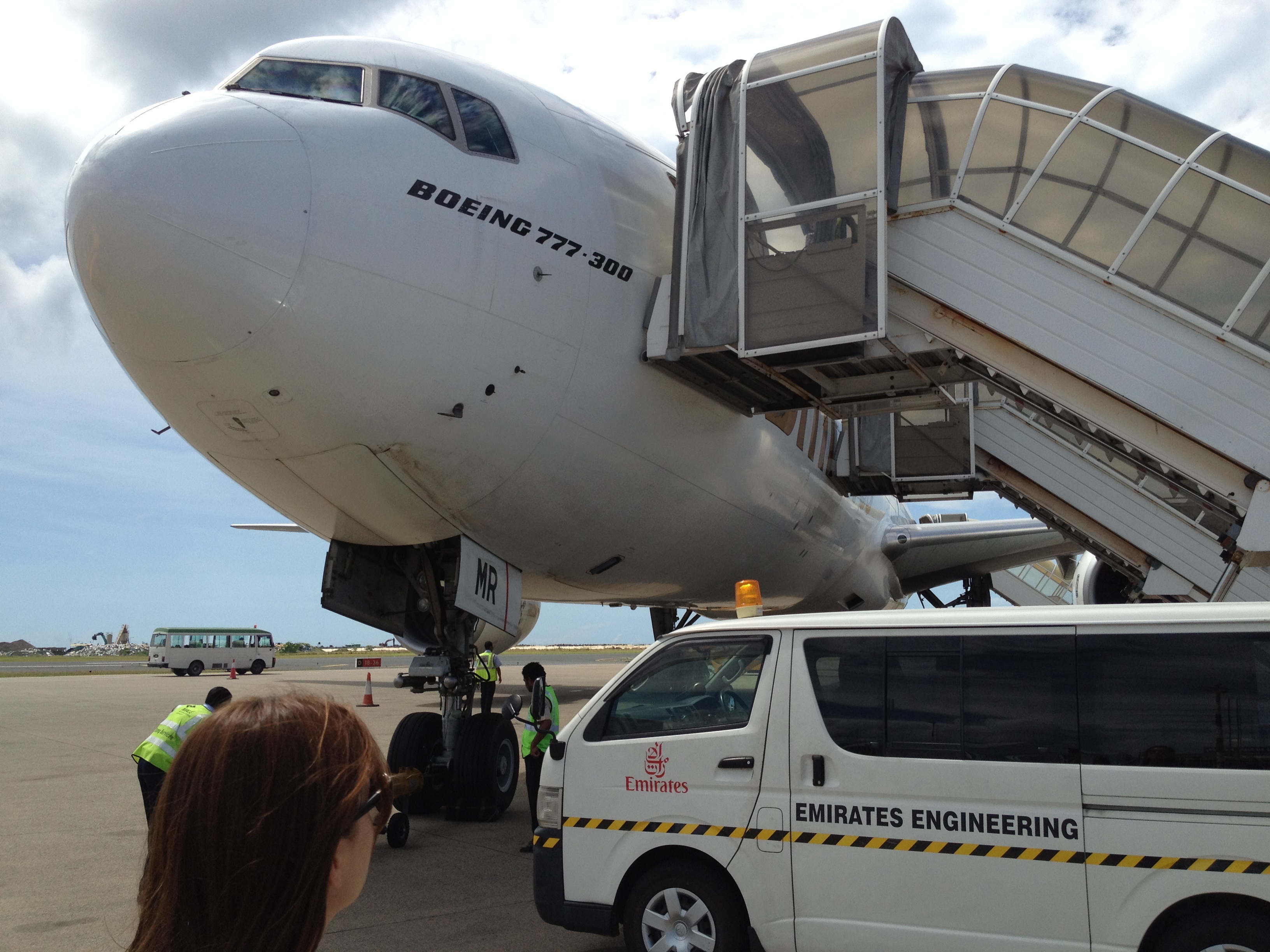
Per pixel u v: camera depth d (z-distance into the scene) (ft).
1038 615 15.03
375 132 24.36
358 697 86.43
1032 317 26.20
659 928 16.22
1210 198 25.14
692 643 17.25
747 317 27.66
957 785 14.38
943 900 14.20
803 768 15.43
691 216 29.17
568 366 27.30
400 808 26.53
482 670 36.17
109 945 18.37
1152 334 25.04
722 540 36.52
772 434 36.70
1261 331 24.00
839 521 46.44
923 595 68.74
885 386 31.99
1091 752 13.91
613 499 30.58
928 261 27.55
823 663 15.92
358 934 19.11
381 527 28.73
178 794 4.11
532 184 26.81
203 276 21.45
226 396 23.59
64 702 78.13
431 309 24.09
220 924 3.91
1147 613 14.48
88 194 21.59
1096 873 13.48
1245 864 12.85
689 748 16.34
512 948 18.40
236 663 147.43
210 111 23.08
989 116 27.94
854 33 28.37
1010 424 40.01
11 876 23.52
